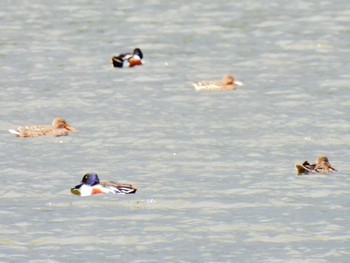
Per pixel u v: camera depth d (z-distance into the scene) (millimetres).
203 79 48062
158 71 49594
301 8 64125
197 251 29094
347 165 35594
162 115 41906
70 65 50844
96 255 28875
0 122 41375
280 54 52625
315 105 43094
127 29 59031
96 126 40469
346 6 64188
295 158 36469
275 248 29250
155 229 30516
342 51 53062
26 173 35062
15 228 30641
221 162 36000
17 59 52031
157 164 35844
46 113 42688
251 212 31625
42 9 64688
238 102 43781
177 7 64938
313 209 31797
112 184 33281
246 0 66875
